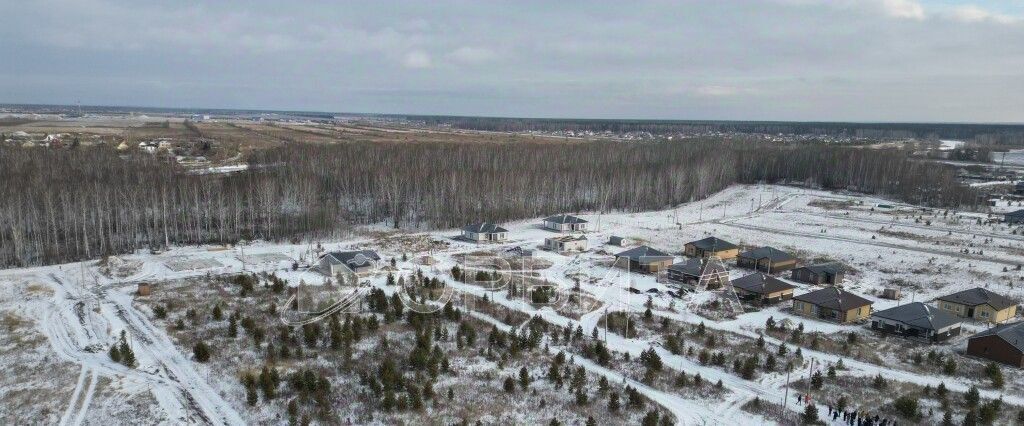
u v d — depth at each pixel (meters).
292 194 105.94
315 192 107.88
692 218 117.31
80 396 41.34
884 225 108.12
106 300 60.62
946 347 54.25
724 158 159.12
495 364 48.56
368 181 120.00
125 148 177.00
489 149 171.75
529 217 117.44
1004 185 152.00
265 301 60.81
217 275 70.38
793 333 55.91
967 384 46.50
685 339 54.97
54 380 43.31
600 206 125.38
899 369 49.41
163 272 71.62
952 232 100.88
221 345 49.84
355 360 48.06
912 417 40.91
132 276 69.69
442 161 148.50
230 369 45.75
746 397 44.34
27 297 60.88
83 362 46.22
